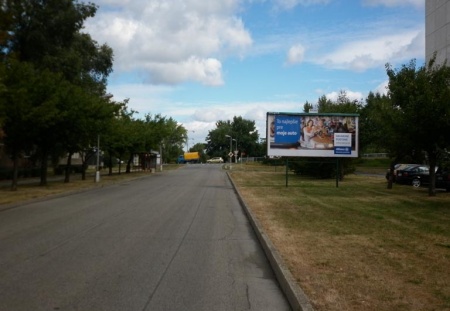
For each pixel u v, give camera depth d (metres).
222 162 139.75
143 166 62.09
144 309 5.80
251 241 10.89
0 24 18.20
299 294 6.03
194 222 13.91
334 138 29.80
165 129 58.44
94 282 7.01
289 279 6.80
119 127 42.50
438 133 20.80
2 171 35.41
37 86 23.89
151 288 6.74
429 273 7.30
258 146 153.38
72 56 36.03
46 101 23.77
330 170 39.47
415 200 20.31
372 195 22.98
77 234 11.47
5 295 6.30
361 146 36.97
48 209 17.14
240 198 21.38
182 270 7.89
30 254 9.04
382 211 16.00
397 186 29.73
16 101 22.02
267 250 9.34
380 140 26.75
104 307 5.84
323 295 6.09
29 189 25.66
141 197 22.61
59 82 27.88
